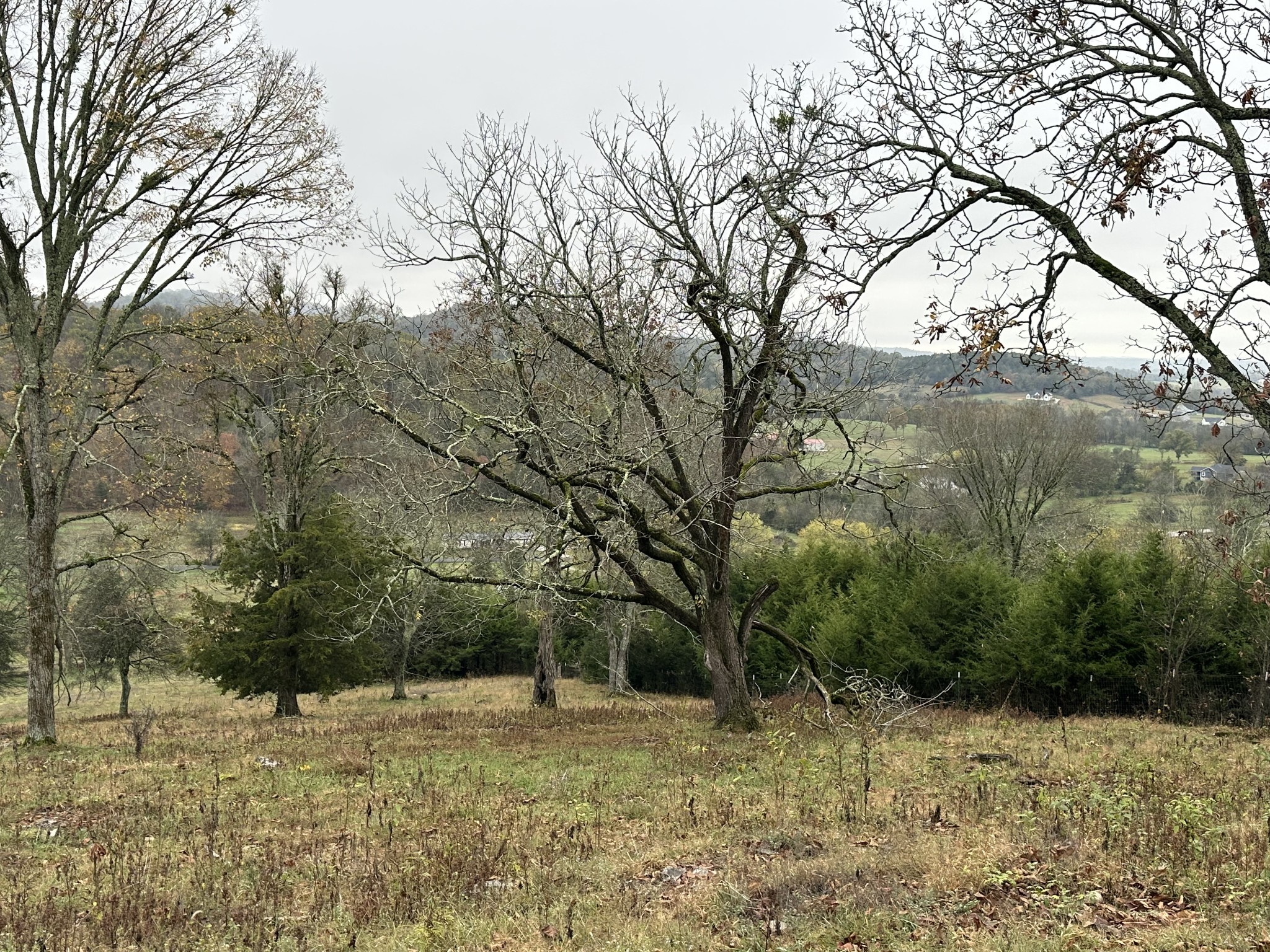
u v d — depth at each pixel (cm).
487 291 1712
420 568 1725
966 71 792
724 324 1669
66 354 2238
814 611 3584
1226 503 2314
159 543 2211
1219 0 736
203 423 2652
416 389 1673
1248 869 733
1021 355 723
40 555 1917
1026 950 586
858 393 1697
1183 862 759
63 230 1888
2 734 2394
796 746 1600
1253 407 695
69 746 1875
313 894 833
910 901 705
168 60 1845
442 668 5034
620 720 2309
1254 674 2420
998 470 3938
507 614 4756
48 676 1916
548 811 1150
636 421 1747
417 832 1050
